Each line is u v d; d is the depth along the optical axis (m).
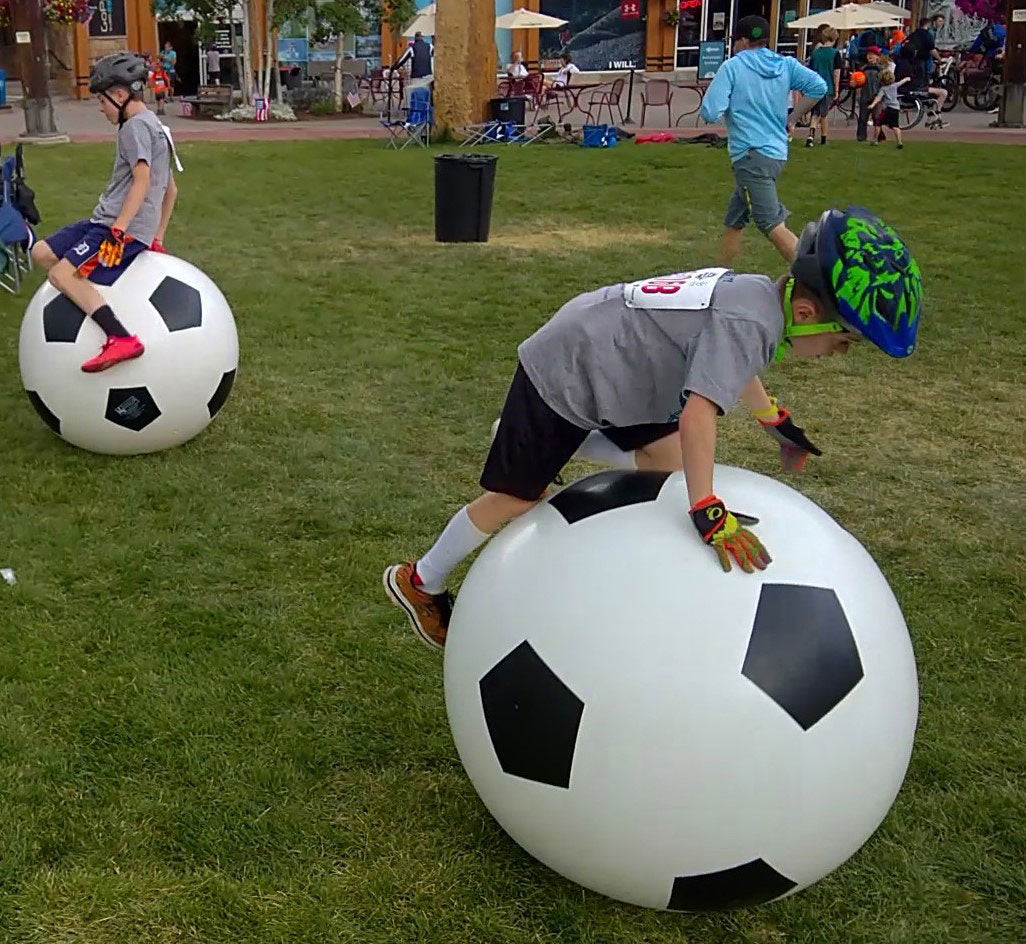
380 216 12.46
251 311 8.23
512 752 2.50
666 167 15.92
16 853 2.84
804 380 6.78
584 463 5.54
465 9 19.31
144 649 3.80
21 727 3.35
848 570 2.55
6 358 7.09
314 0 24.55
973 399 6.46
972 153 16.88
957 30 30.09
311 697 3.54
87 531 4.68
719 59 28.77
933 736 3.37
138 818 2.99
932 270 9.45
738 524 2.47
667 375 2.73
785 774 2.33
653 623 2.37
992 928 2.69
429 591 3.21
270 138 20.25
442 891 2.77
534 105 24.28
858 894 2.78
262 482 5.21
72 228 5.32
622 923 2.69
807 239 2.53
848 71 23.36
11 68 31.36
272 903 2.72
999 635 3.95
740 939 2.65
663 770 2.32
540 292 8.91
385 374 6.83
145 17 30.48
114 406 5.22
